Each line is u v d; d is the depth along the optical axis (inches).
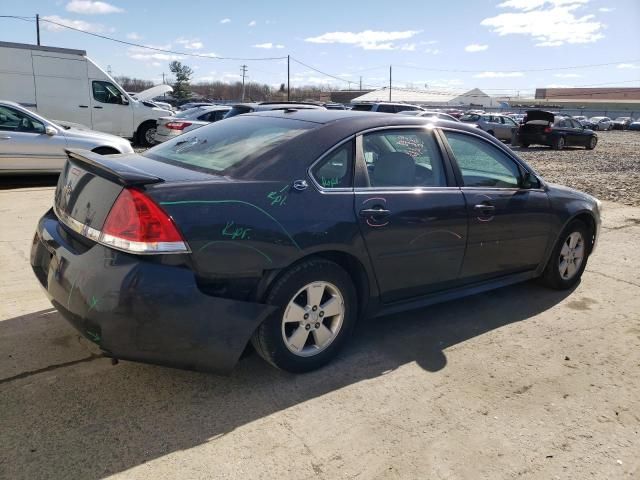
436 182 147.3
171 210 102.8
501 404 119.0
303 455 99.3
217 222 106.7
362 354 138.9
